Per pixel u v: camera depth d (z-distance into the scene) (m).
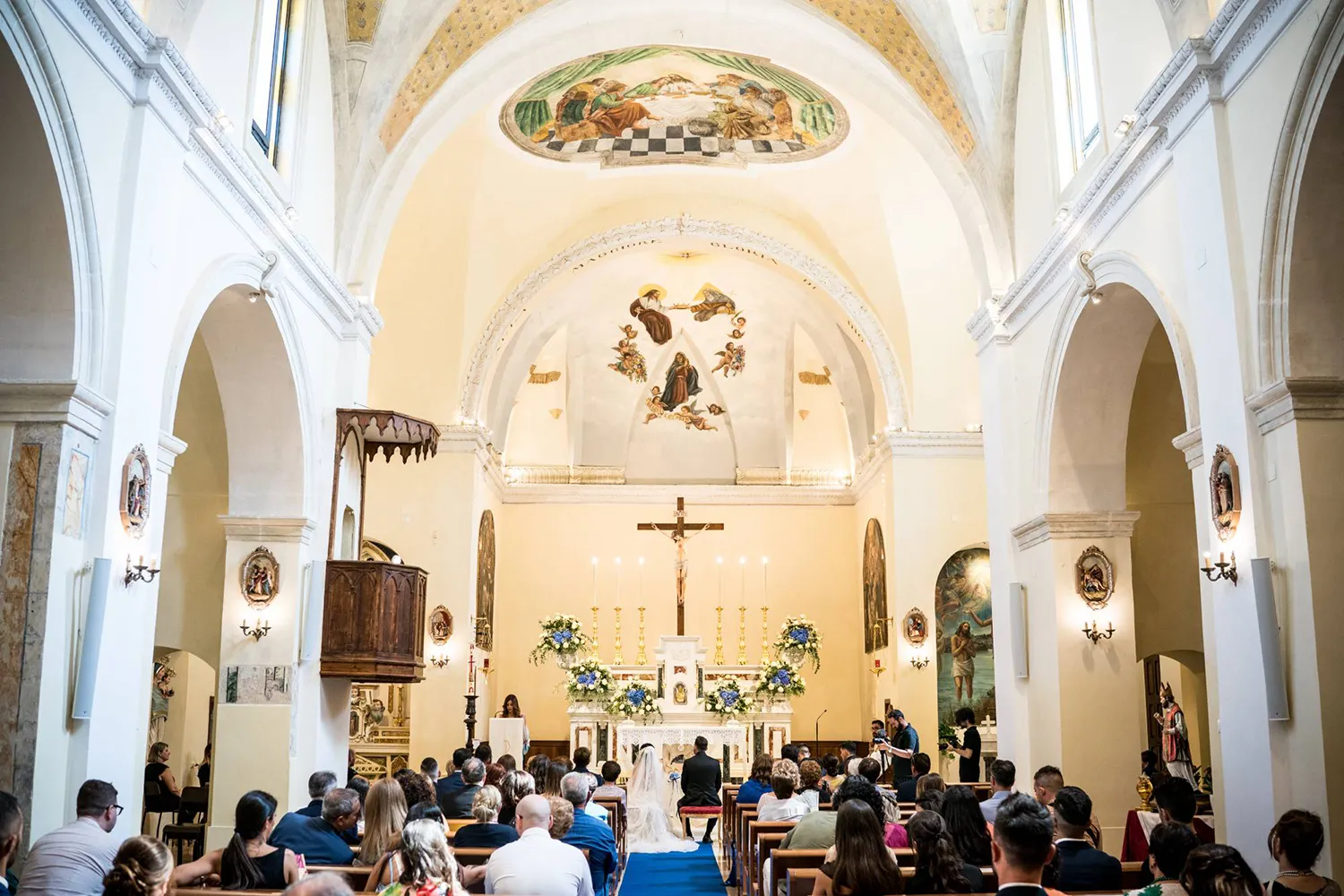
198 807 13.91
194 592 13.54
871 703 22.34
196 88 8.95
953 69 13.41
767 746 20.11
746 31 14.94
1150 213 10.10
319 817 7.66
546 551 24.25
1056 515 12.46
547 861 6.28
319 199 12.86
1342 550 7.65
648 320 24.38
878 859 5.56
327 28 12.95
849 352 22.44
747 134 18.53
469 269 19.61
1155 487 14.55
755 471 25.36
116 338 8.12
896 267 19.56
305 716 12.13
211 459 13.77
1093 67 11.28
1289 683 7.81
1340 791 7.36
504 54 14.55
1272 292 8.09
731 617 24.09
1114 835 11.88
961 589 19.75
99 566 7.87
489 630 22.31
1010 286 13.42
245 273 10.51
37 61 7.03
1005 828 4.50
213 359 11.69
